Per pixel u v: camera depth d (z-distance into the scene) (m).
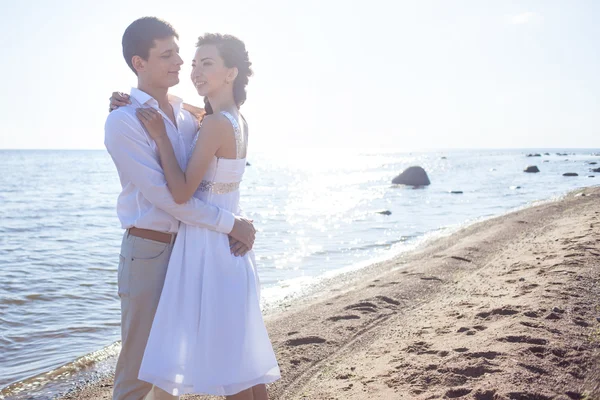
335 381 4.24
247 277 2.84
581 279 6.05
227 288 2.73
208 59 2.78
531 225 13.05
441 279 7.95
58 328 7.06
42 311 7.88
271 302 7.94
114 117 2.64
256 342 2.80
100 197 31.31
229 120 2.75
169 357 2.60
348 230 16.34
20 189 37.44
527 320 4.73
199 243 2.72
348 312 6.38
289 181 47.53
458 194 28.12
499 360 3.92
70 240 15.38
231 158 2.80
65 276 10.32
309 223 18.25
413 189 32.47
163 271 2.74
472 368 3.86
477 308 5.53
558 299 5.30
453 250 10.48
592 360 3.87
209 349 2.66
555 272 6.53
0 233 16.78
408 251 12.08
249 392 2.84
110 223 19.66
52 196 31.83
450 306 5.97
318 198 28.83
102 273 10.68
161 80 2.80
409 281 7.88
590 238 8.65
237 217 2.82
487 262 9.02
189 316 2.65
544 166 62.50
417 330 5.22
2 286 9.36
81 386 5.04
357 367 4.50
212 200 2.80
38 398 4.79
